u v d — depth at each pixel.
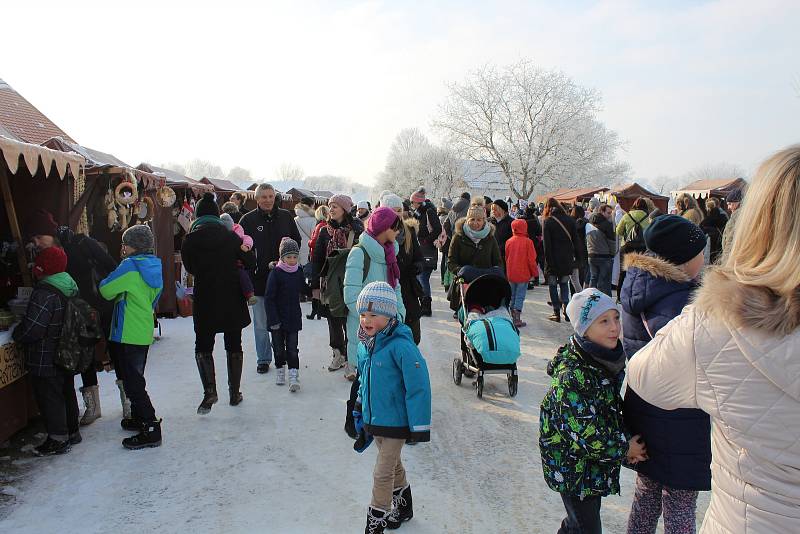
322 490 3.87
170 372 6.46
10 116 12.02
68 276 4.39
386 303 3.16
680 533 2.46
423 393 3.04
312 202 10.22
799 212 1.28
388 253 5.08
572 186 45.22
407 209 13.10
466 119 45.34
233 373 5.39
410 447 4.60
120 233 7.11
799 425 1.27
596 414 2.36
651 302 2.71
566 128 44.03
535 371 6.64
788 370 1.25
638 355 1.70
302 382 6.20
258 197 6.70
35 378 4.23
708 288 1.43
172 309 9.12
